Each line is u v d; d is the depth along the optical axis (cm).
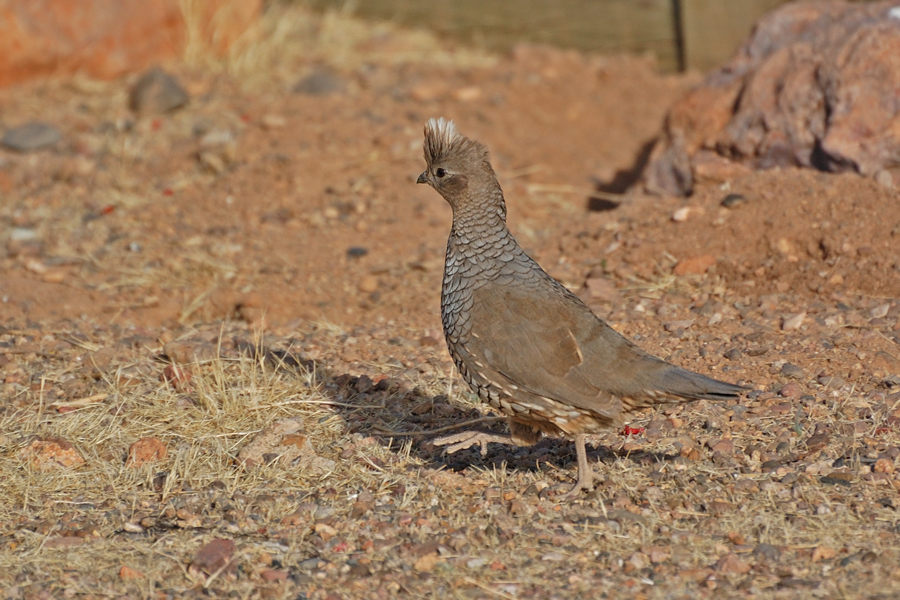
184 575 930
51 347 1473
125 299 1691
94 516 1047
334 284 1728
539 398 1041
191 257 1820
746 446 1139
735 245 1611
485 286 1076
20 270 1794
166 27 2634
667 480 1076
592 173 2266
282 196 2045
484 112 2458
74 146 2255
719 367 1323
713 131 1848
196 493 1090
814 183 1658
